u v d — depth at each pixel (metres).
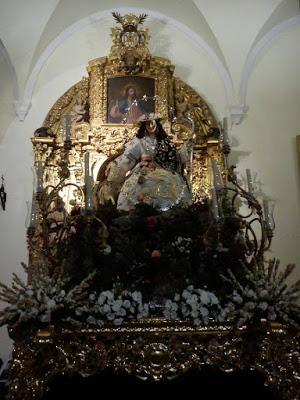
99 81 6.64
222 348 3.41
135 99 6.62
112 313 3.43
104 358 3.36
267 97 6.89
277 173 6.48
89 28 7.18
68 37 7.11
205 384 3.48
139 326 3.43
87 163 4.05
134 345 3.39
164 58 6.97
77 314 3.39
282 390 3.29
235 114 6.71
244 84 6.88
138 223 4.02
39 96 6.78
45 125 6.50
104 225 3.83
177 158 5.57
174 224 4.04
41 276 3.46
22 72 6.67
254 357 3.38
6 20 6.44
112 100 6.62
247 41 6.82
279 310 3.33
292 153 6.58
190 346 3.41
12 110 6.64
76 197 6.00
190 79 7.04
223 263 3.79
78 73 6.99
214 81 7.03
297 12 6.92
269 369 3.35
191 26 7.06
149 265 3.81
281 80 6.97
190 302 3.43
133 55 6.62
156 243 3.95
